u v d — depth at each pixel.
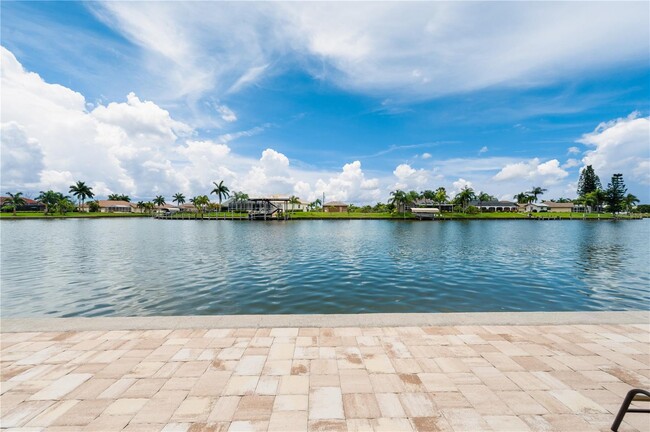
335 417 3.50
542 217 96.50
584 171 117.06
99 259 22.05
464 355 5.04
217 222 82.88
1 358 4.90
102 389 4.05
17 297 12.53
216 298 12.35
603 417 3.53
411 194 96.88
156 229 55.28
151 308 11.20
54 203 108.56
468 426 3.37
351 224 72.38
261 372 4.50
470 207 102.00
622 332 5.94
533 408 3.69
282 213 95.81
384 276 16.23
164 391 4.01
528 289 13.60
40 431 3.26
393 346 5.36
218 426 3.34
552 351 5.19
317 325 6.20
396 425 3.38
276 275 16.50
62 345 5.38
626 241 34.00
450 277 15.99
